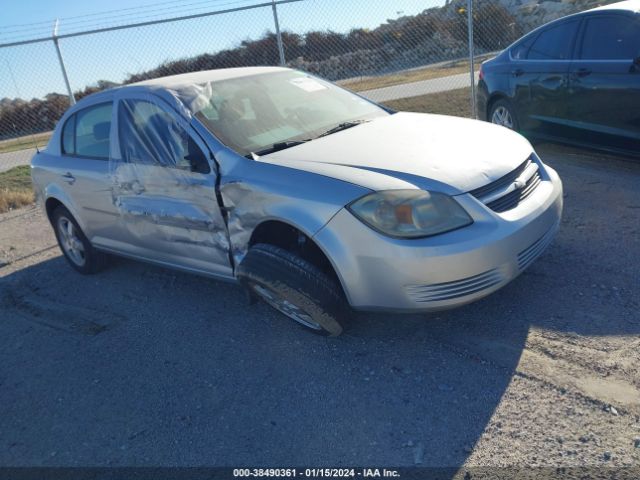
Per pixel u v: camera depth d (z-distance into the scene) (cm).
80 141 477
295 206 316
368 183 303
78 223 496
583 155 660
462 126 385
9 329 446
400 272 294
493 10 1756
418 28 1720
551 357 305
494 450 250
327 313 315
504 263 304
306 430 280
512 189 322
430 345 332
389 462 252
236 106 399
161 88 407
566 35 603
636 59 518
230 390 322
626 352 299
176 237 397
